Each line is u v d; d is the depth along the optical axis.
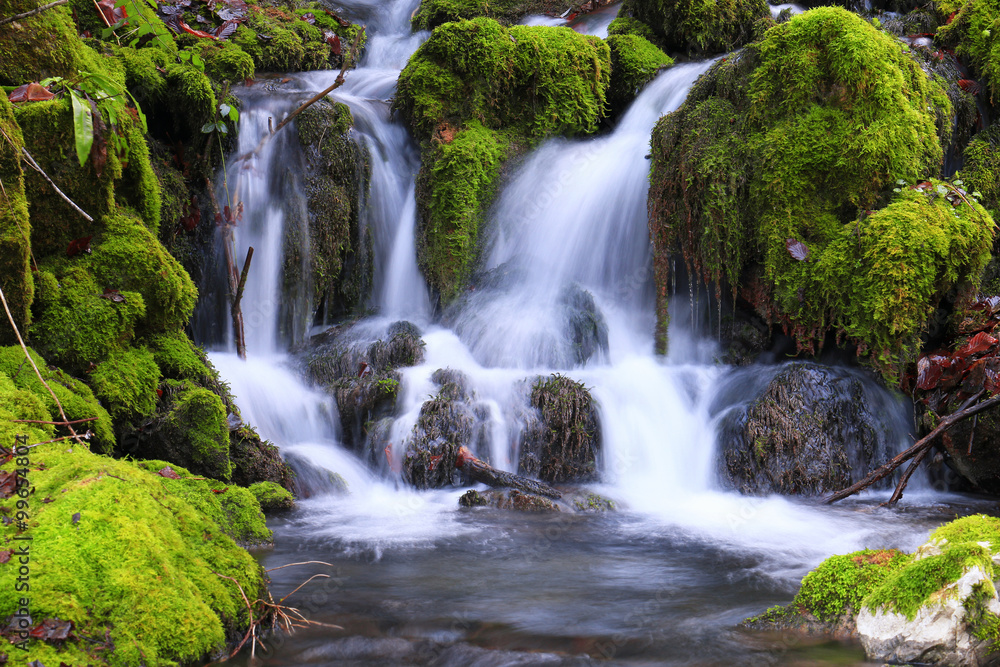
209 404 4.59
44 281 4.19
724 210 6.16
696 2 8.17
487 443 5.68
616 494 5.41
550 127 7.90
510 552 4.16
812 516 4.95
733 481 5.65
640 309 7.10
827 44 5.98
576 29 9.63
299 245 7.20
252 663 2.70
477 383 5.95
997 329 5.41
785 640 2.91
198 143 6.83
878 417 5.72
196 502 3.89
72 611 2.30
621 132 7.91
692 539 4.45
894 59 6.00
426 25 10.23
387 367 6.43
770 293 6.18
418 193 7.64
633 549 4.24
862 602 2.85
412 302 7.71
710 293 6.61
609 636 2.98
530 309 6.87
